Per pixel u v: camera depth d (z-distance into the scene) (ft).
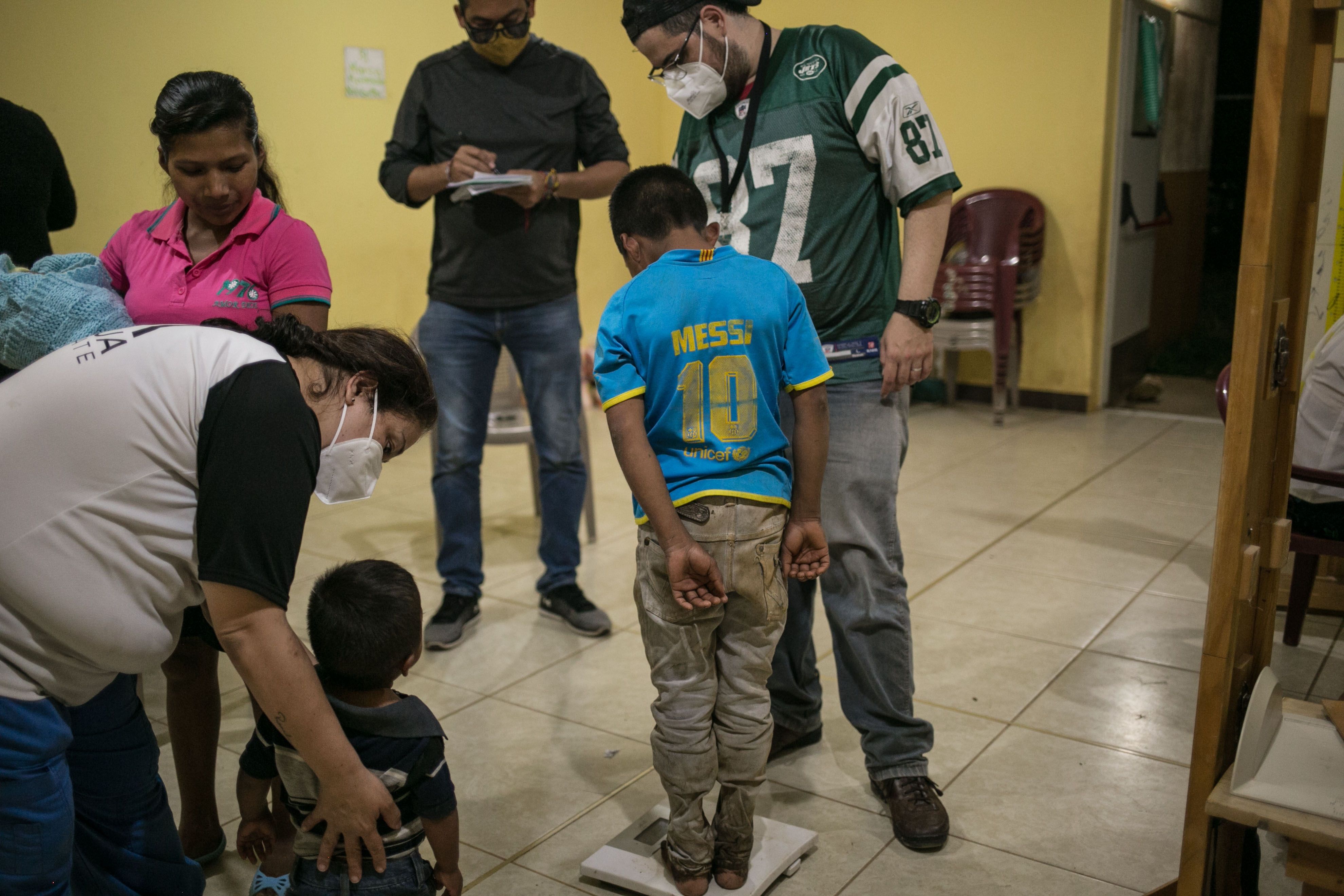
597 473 15.87
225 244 5.97
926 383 20.26
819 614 10.21
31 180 8.07
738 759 5.73
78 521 3.95
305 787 4.63
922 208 6.33
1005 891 6.05
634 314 5.44
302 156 15.65
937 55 19.10
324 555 12.25
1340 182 9.66
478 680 9.00
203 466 4.01
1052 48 17.98
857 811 6.91
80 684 4.29
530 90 9.71
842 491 6.54
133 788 5.04
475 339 9.86
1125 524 12.87
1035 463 15.85
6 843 4.12
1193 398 20.30
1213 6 23.43
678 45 6.28
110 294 5.21
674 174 5.80
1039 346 19.43
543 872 6.33
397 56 16.78
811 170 6.44
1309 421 8.48
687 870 5.85
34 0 12.56
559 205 9.83
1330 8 4.37
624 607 10.59
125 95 13.57
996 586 10.92
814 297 6.51
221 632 4.10
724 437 5.47
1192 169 23.71
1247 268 4.28
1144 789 7.10
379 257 16.98
